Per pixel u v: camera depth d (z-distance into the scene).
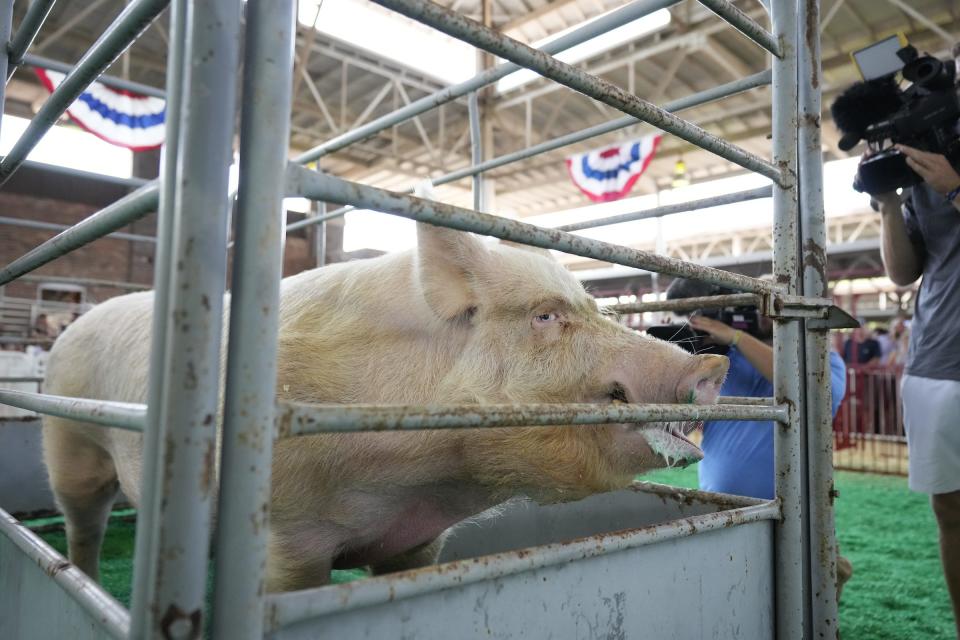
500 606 1.18
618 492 2.61
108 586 3.32
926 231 2.88
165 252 0.86
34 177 16.83
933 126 2.61
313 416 0.98
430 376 1.94
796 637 1.80
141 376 2.36
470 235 1.99
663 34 13.72
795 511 1.82
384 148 18.53
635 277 13.89
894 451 9.91
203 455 0.84
